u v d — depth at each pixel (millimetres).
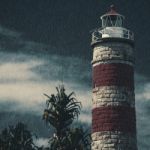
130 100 57781
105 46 58969
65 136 59000
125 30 59688
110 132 56062
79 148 58781
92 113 58625
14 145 66438
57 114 59500
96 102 58125
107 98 57312
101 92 57875
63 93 60031
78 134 59062
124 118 56656
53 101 59781
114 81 57562
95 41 59969
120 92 57344
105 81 57969
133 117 57625
